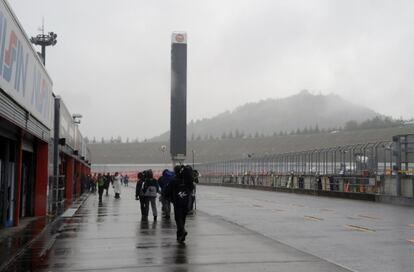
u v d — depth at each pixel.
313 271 8.94
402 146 30.94
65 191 35.19
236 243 12.36
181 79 64.62
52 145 22.25
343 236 13.98
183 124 63.75
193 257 10.38
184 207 12.63
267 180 62.22
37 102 16.59
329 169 44.03
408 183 29.89
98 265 9.61
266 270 9.02
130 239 13.28
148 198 19.25
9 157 15.79
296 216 20.75
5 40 11.38
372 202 32.19
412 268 9.37
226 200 34.47
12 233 14.38
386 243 12.58
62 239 13.34
